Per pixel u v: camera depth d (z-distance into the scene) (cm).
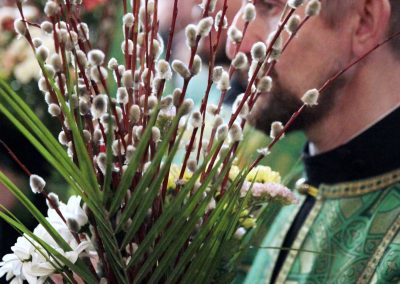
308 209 191
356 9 172
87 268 132
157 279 130
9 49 262
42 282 135
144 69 135
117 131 132
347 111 176
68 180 126
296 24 133
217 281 139
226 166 128
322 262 178
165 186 133
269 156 205
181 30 227
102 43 245
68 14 133
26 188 270
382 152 175
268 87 133
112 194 129
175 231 126
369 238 168
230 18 188
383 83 175
